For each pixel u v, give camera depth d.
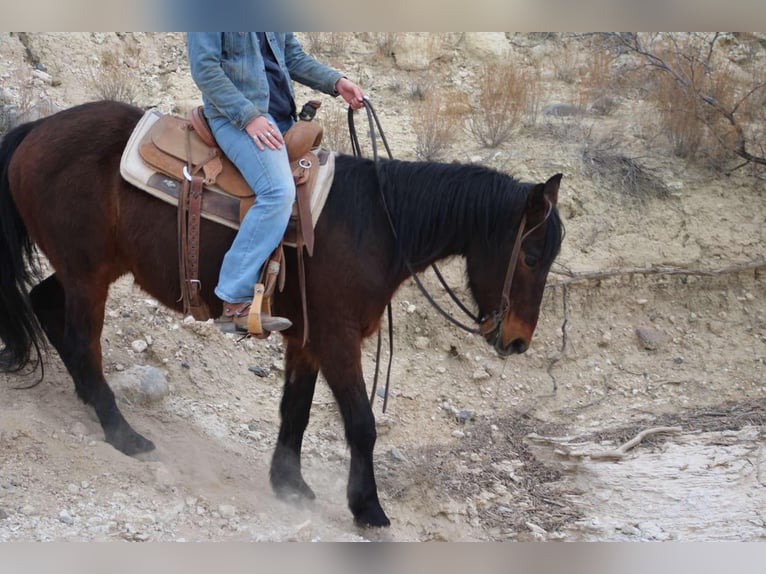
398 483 5.11
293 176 4.09
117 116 4.43
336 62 8.11
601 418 6.02
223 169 4.16
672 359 6.52
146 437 4.79
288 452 4.66
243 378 5.78
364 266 4.19
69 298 4.48
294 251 4.18
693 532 4.78
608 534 4.75
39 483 4.02
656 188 7.17
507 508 5.02
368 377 6.02
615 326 6.62
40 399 4.73
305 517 4.48
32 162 4.39
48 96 6.97
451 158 7.11
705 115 7.64
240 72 4.07
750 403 6.17
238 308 4.04
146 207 4.22
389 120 7.54
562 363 6.41
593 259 6.70
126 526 3.87
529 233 4.16
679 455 5.48
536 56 8.63
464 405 6.02
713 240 6.93
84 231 4.34
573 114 7.88
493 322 4.34
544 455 5.56
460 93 7.84
